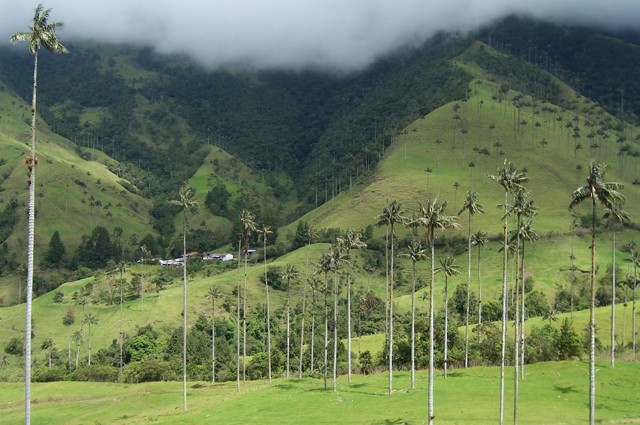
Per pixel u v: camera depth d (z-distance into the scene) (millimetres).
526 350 118875
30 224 50812
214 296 191625
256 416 83438
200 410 92438
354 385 105625
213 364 145875
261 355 149125
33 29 51781
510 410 78438
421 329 134500
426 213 66438
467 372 110438
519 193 82812
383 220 98312
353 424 74125
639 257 159875
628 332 148625
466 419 73438
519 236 91000
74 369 174125
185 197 101188
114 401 111750
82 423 94250
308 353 154875
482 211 117312
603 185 62125
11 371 188250
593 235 62750
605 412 77875
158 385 132000
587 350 123500
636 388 90875
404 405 83562
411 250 91250
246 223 129000
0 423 100000
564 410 78250
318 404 88875
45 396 123125
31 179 51188
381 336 174250
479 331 133750
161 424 83438
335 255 106375
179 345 178375
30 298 50500
